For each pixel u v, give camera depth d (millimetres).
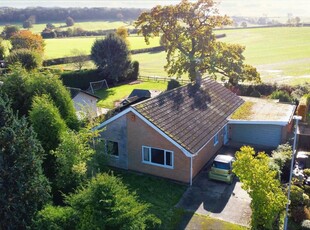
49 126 18719
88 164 19766
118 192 13883
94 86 57562
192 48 50500
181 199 19719
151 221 15680
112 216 13117
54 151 18656
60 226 13703
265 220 14891
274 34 144625
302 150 26281
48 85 22375
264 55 92250
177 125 22531
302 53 92312
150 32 50562
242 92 43062
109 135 23812
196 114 25109
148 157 22688
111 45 58281
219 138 26953
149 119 21562
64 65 73562
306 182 19969
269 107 30391
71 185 17922
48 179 17844
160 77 65250
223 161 21516
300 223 16594
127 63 60906
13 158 14930
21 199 14891
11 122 15742
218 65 46688
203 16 49094
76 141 18562
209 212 18375
